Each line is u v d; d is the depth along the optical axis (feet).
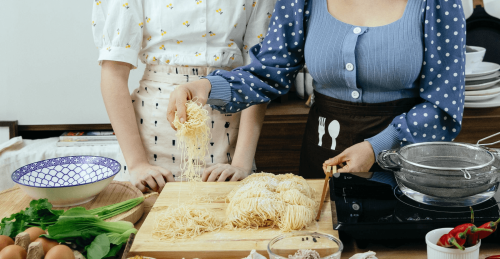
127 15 4.71
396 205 3.17
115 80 4.83
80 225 3.04
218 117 5.13
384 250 3.01
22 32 7.95
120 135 4.80
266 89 4.59
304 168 5.26
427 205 3.14
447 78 4.13
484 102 6.40
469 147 3.34
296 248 2.56
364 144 4.00
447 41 4.10
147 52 5.18
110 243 3.05
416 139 4.09
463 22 4.12
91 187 3.75
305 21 4.73
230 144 5.23
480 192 3.08
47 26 7.95
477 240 2.45
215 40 5.03
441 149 3.40
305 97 7.56
